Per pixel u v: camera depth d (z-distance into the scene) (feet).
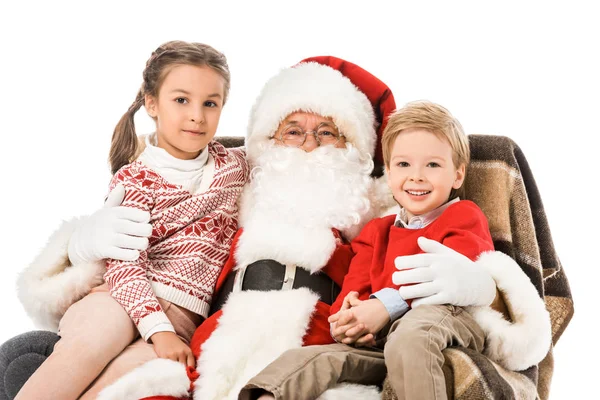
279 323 5.84
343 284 6.39
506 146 6.98
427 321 5.23
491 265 5.74
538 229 7.12
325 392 5.28
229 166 7.06
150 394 5.45
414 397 4.90
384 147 6.50
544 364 7.02
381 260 6.31
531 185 7.13
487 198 6.87
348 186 6.82
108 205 6.61
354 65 7.52
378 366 5.60
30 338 6.12
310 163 6.84
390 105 7.47
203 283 6.68
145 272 6.47
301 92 6.89
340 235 6.91
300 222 6.63
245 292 6.18
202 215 6.84
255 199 6.99
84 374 5.82
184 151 6.85
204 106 6.76
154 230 6.66
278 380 5.12
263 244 6.43
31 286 6.54
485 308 5.61
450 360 5.08
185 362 5.93
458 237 5.90
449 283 5.47
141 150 7.57
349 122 6.92
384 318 5.71
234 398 5.47
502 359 5.60
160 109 6.82
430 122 6.15
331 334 6.06
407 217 6.47
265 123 7.04
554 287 7.23
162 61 6.79
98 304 6.26
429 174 6.13
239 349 5.67
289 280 6.40
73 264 6.57
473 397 4.89
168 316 6.49
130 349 6.09
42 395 5.64
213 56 6.86
